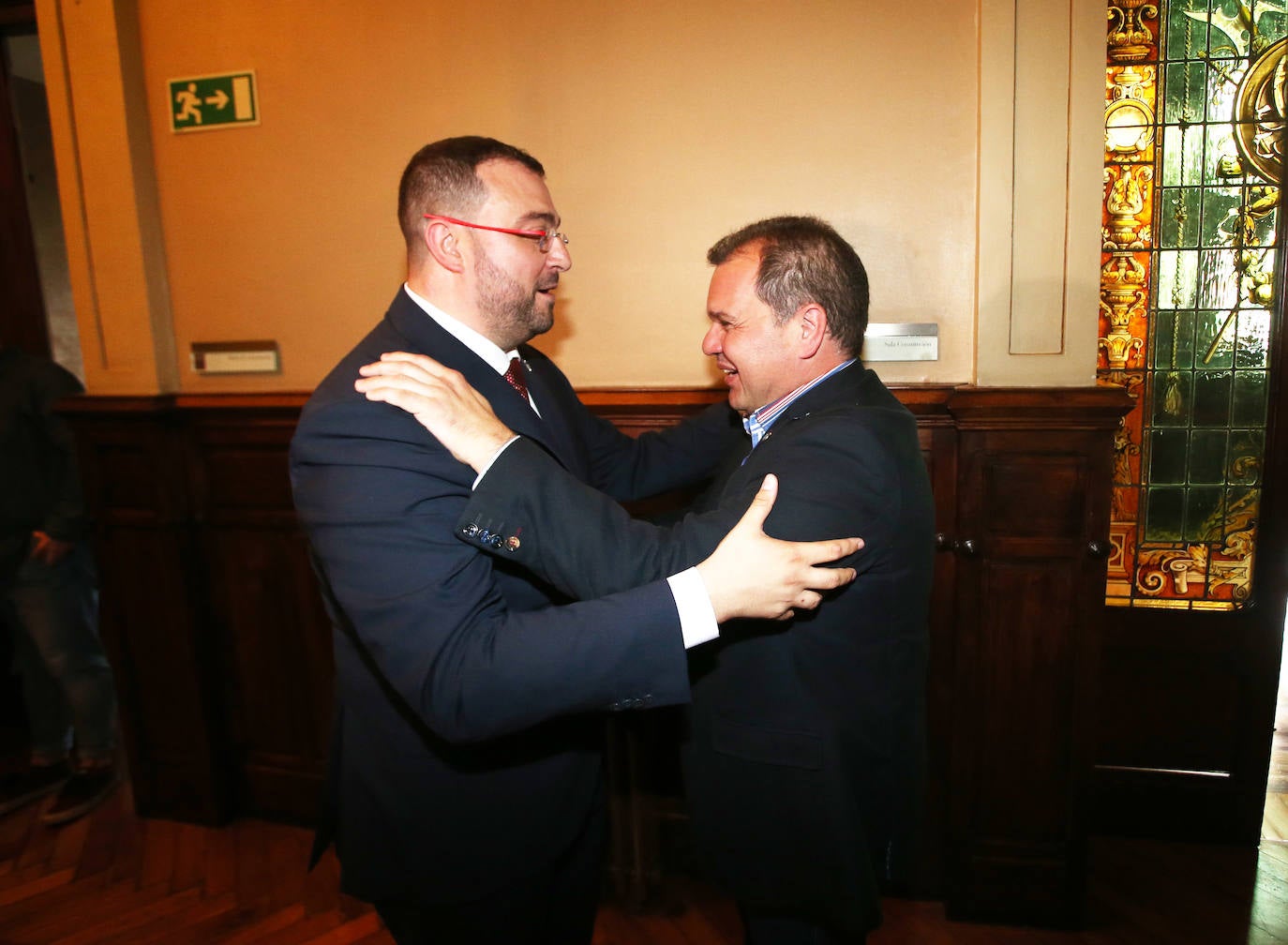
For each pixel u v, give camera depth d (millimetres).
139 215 2145
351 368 1174
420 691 1008
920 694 1286
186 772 2367
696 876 2104
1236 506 2150
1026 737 1873
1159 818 2238
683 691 1011
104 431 2227
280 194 2105
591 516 1047
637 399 1911
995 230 1754
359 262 2082
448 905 1247
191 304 2219
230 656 2344
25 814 2463
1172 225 2094
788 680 1188
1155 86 2053
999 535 1812
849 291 1230
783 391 1290
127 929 1966
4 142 2670
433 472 1059
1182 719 2217
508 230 1178
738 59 1840
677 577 1013
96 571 2520
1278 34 1988
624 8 1866
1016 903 1922
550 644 982
